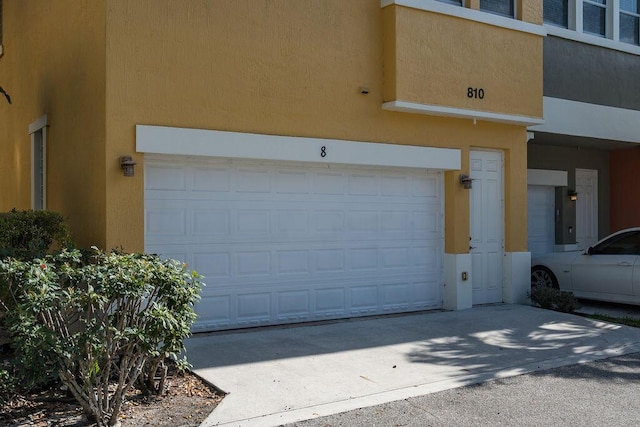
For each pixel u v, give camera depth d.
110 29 7.58
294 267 9.12
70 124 8.86
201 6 8.16
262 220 8.85
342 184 9.57
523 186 11.32
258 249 8.82
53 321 5.30
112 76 7.58
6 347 6.23
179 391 6.08
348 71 9.33
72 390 5.01
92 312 5.15
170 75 7.94
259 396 5.93
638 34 14.36
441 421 5.44
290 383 6.33
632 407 5.88
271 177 8.94
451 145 10.38
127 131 7.67
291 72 8.83
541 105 11.23
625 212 15.49
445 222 10.55
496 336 8.59
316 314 9.31
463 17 10.17
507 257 11.17
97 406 5.07
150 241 8.05
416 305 10.29
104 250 7.53
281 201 9.02
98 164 7.75
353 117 9.37
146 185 8.02
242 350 7.50
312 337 8.23
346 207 9.59
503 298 11.20
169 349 5.32
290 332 8.48
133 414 5.43
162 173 8.12
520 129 11.27
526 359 7.51
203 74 8.16
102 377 5.32
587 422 5.48
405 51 9.54
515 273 11.16
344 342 8.02
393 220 10.06
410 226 10.24
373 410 5.68
